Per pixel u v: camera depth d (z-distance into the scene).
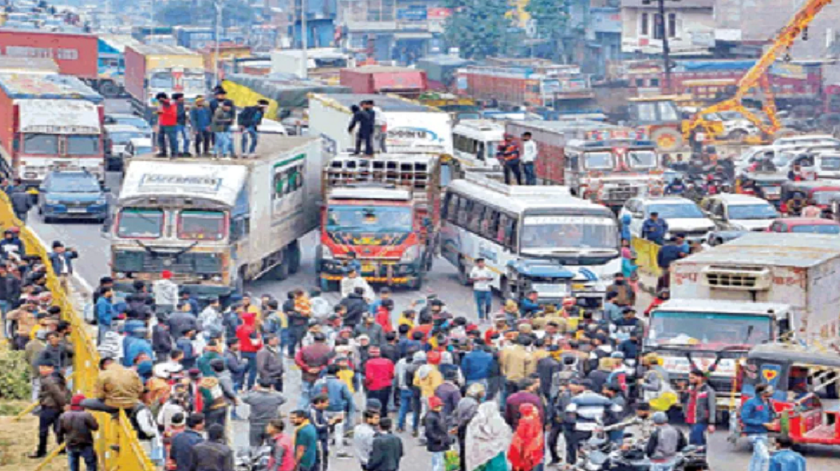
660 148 159.00
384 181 100.94
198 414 48.66
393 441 51.50
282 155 99.69
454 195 104.94
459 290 100.75
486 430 52.16
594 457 53.28
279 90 150.62
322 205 99.12
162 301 84.62
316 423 55.69
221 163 92.88
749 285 70.38
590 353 64.06
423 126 121.00
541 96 195.62
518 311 83.81
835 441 58.16
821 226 101.12
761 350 60.41
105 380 54.66
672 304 67.31
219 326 72.88
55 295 83.88
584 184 118.38
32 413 68.25
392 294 99.12
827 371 60.78
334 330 69.31
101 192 124.69
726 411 63.91
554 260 90.38
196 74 183.12
